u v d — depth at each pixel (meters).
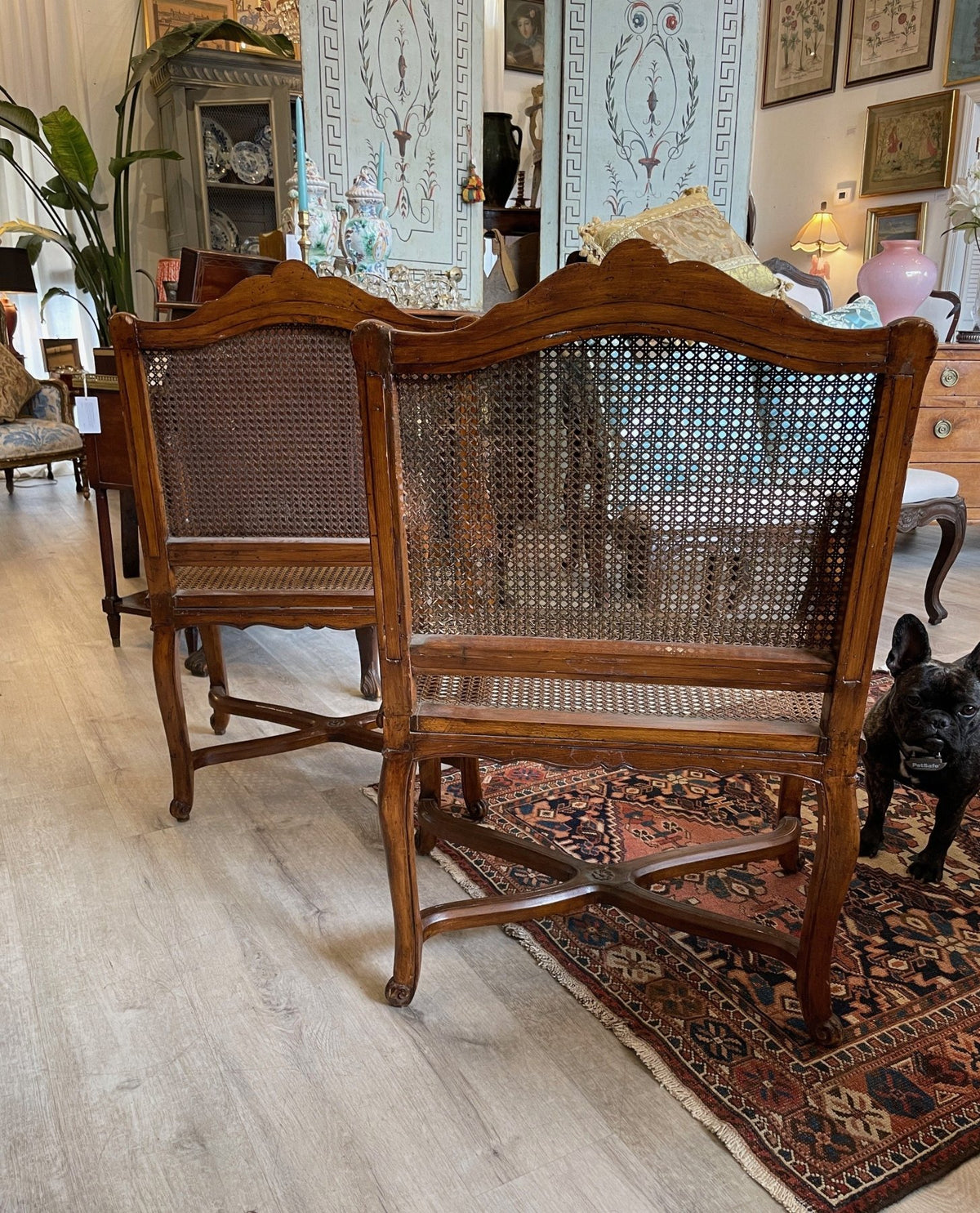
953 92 5.96
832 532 0.95
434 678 1.15
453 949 1.35
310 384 1.45
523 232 4.26
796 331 0.85
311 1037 1.16
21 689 2.38
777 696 1.10
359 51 3.09
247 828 1.69
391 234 3.25
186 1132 1.02
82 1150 1.00
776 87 7.28
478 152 3.46
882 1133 1.01
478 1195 0.95
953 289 6.18
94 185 5.68
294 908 1.44
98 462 2.57
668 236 2.80
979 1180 0.96
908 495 2.72
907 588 3.36
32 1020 1.19
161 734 2.10
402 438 0.97
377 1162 0.98
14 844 1.62
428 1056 1.13
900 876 1.55
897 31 6.29
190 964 1.30
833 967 1.30
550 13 3.28
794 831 1.49
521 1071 1.11
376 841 1.65
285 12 5.66
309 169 2.65
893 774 1.53
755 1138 1.01
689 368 0.90
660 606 1.01
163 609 1.58
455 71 3.33
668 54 3.41
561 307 0.88
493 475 0.98
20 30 5.39
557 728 1.06
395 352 0.91
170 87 5.20
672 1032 1.17
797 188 7.27
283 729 2.16
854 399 0.89
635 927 1.39
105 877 1.52
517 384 0.93
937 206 6.23
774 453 0.92
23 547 3.96
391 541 0.99
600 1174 0.97
